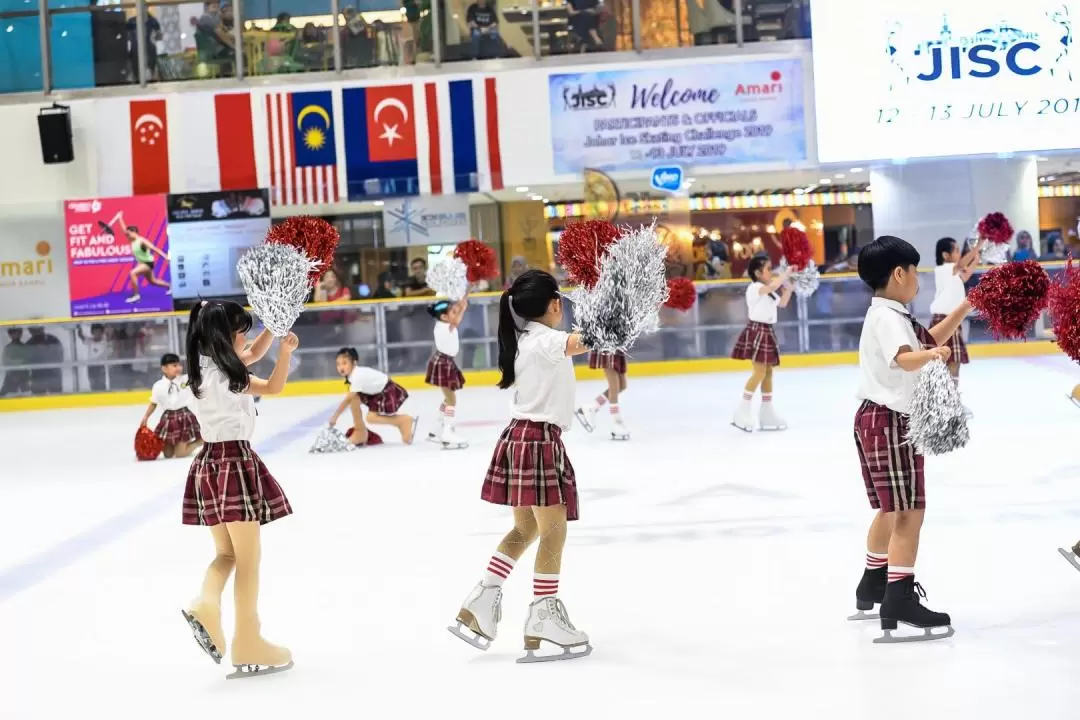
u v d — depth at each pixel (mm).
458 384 9727
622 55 16641
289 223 3922
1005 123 16188
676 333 16109
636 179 16812
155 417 14273
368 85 16828
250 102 16891
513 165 16766
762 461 7938
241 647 3775
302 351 16125
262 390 3752
